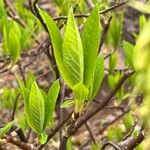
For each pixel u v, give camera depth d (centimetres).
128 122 52
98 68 28
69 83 26
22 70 62
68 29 24
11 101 66
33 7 47
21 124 46
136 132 34
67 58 25
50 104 30
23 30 58
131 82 59
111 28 56
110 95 54
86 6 64
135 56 15
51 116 30
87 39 26
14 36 47
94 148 48
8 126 33
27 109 30
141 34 15
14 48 47
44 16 25
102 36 49
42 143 30
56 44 25
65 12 58
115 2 50
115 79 64
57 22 56
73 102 27
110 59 59
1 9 52
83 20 57
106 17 55
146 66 15
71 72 25
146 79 15
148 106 15
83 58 26
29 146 34
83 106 28
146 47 15
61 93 49
